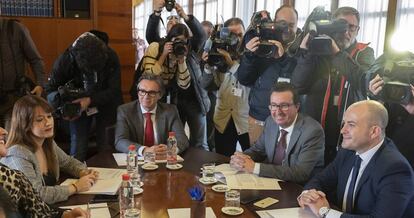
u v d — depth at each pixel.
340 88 2.57
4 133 1.77
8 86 3.00
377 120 1.69
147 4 10.12
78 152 3.21
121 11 4.18
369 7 3.50
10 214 1.01
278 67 2.78
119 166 2.22
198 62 3.40
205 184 1.94
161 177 2.04
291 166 2.16
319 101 2.61
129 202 1.59
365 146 1.73
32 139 1.89
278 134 2.34
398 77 2.12
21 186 1.54
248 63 2.79
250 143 3.06
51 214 1.57
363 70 2.50
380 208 1.59
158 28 3.49
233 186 1.91
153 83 2.61
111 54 3.23
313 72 2.51
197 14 7.12
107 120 3.25
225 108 3.43
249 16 5.29
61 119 3.36
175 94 3.30
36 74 3.18
